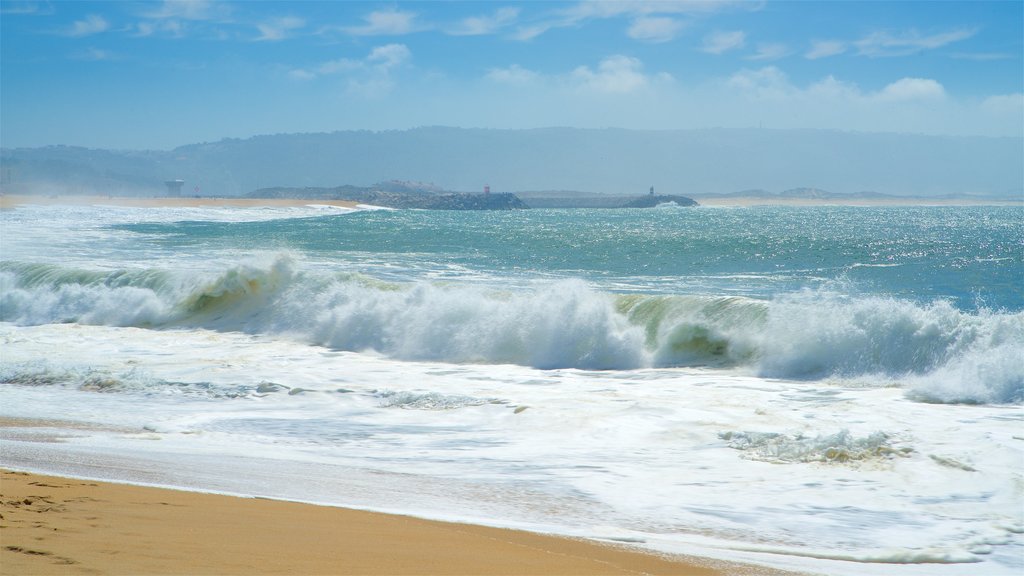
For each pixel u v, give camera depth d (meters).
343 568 8.28
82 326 32.78
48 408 18.97
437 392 20.62
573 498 12.45
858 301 24.08
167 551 8.31
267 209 173.62
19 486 11.19
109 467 13.56
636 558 9.64
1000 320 20.95
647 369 23.88
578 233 110.94
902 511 11.83
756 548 10.29
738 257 64.31
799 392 20.23
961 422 16.72
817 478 13.41
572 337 25.33
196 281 34.75
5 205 124.38
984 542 10.60
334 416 18.38
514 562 9.11
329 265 49.19
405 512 11.49
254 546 8.86
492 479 13.48
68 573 7.28
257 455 14.95
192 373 23.14
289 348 27.75
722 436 15.91
